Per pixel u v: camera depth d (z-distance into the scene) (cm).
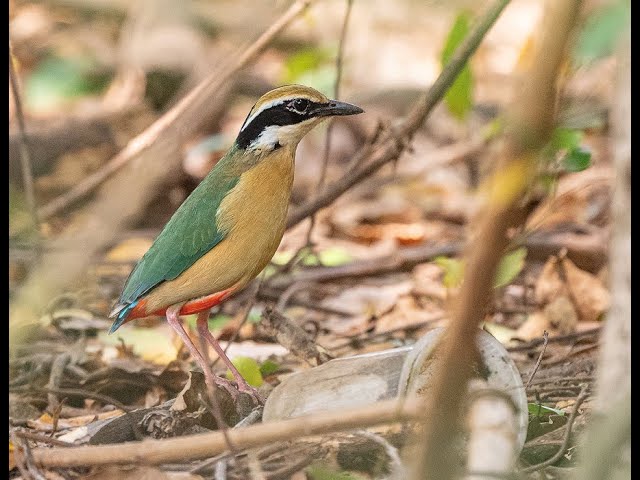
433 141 1941
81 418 965
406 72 2206
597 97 1521
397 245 1656
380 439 724
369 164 1212
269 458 782
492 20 1107
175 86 2033
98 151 1866
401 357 803
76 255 651
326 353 988
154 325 1319
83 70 2250
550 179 1055
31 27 2439
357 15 2292
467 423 639
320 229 1708
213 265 977
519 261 1074
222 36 2188
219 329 1245
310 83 1755
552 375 979
